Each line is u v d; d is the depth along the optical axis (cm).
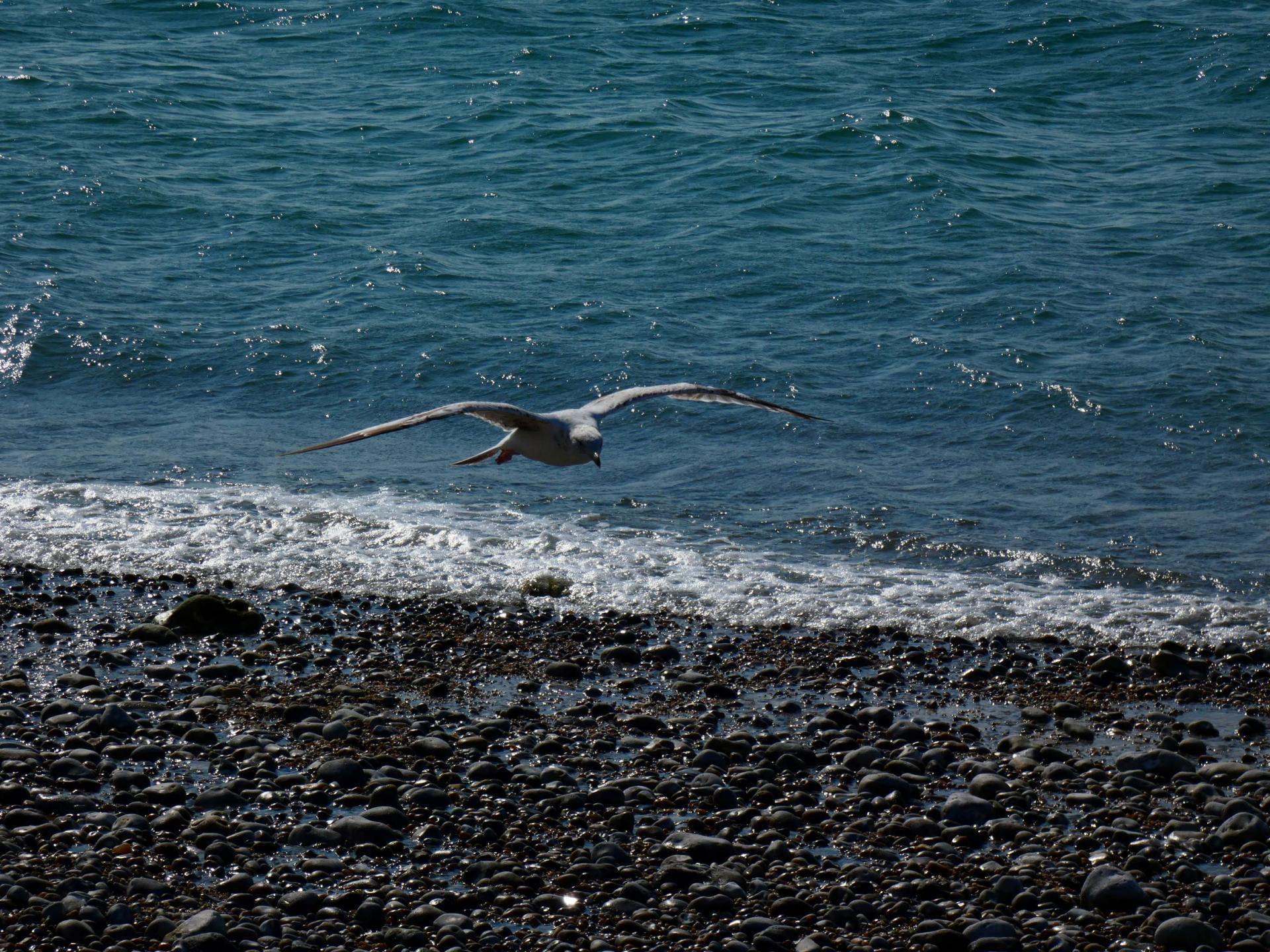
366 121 3759
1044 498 1950
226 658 1496
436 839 1134
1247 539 1814
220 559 1762
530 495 1997
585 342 2495
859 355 2439
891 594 1678
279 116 3788
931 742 1334
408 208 3183
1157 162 3491
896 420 2216
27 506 1903
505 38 4469
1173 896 1068
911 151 3472
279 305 2669
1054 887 1076
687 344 2494
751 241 2959
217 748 1283
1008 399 2250
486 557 1780
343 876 1073
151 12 4678
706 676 1469
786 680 1467
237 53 4338
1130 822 1175
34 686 1423
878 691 1447
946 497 1959
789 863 1102
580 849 1117
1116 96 4050
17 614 1594
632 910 1028
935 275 2773
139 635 1541
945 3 4856
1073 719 1377
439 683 1441
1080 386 2275
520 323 2581
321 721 1351
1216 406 2194
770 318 2606
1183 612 1625
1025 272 2752
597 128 3650
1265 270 2780
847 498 1958
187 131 3625
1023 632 1585
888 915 1038
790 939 999
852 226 3050
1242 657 1516
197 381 2400
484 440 2206
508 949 983
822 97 3944
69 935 972
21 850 1088
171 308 2655
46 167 3300
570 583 1697
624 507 1952
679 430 2209
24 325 2528
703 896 1037
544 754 1289
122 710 1319
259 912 1012
